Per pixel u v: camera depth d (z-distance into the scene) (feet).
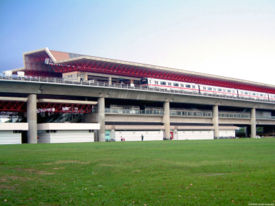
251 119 497.46
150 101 381.60
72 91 298.97
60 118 346.13
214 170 78.23
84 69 329.93
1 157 114.73
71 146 197.77
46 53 353.10
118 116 346.13
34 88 276.41
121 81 376.27
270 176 67.36
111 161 99.19
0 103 277.85
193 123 432.25
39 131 298.15
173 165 88.07
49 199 51.34
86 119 341.00
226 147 171.94
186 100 394.93
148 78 360.07
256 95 496.23
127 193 54.60
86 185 61.36
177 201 49.52
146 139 364.17
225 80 459.73
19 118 344.69
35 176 71.72
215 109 436.76
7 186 60.64
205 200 49.83
